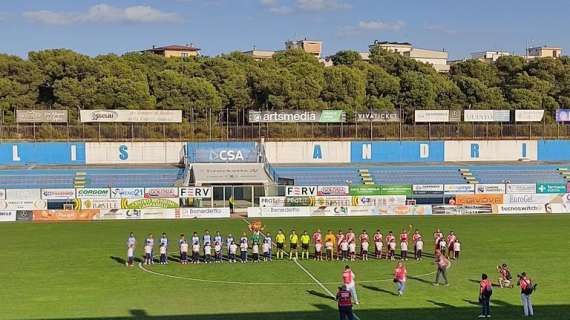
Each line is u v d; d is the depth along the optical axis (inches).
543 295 1731.1
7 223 3230.8
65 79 5049.2
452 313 1534.2
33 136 4517.7
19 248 2466.8
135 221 3292.3
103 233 2856.8
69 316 1491.1
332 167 4478.3
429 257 2315.5
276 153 4626.0
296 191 3550.7
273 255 2348.7
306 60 6028.5
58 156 4453.7
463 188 3673.7
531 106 5570.9
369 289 1801.2
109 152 4503.0
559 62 6131.9
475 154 4805.6
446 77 6195.9
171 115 4503.0
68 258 2266.2
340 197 3563.0
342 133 4825.3
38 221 3302.2
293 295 1728.6
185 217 3437.5
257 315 1510.8
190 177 4097.0
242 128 4763.8
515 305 1616.6
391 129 4953.3
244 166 4183.1
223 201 3759.8
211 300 1669.5
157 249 2453.2
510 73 6363.2
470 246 2529.5
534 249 2460.6
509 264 2169.0
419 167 4530.0
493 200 3668.8
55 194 3398.1
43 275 1987.0
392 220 3339.1
